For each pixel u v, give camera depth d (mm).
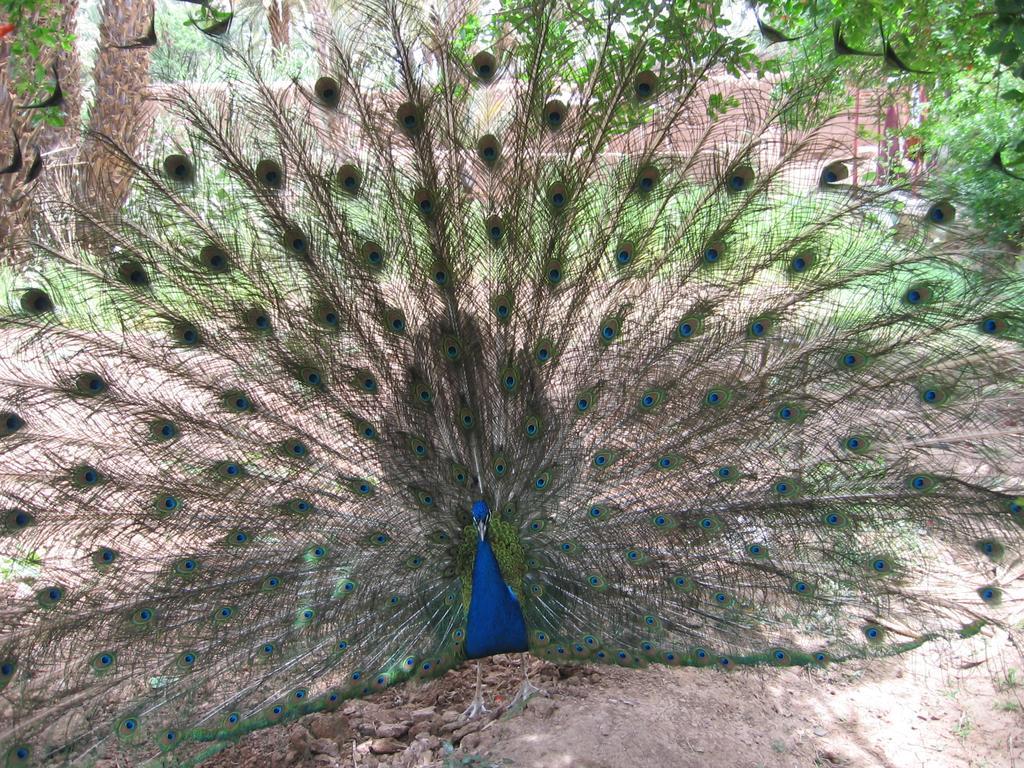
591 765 1971
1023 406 1915
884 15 2652
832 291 2000
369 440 2119
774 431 2074
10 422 1895
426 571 2203
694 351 2080
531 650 2197
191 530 1998
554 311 2121
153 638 1916
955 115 3102
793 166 1959
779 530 2086
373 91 1933
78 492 1919
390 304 2088
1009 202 1995
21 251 1938
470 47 1959
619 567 2160
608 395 2143
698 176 1989
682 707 2283
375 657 2088
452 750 2053
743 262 2023
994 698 2357
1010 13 2191
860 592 2062
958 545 1984
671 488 2137
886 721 2357
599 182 2008
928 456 1992
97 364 1938
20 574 2270
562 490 2197
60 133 3461
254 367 2020
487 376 2162
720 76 2102
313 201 1984
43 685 1818
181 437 1997
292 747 2123
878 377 1991
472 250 2074
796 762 2123
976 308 1925
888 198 1943
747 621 2115
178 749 1922
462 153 1984
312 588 2068
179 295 1967
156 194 1938
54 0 3084
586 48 1933
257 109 1924
